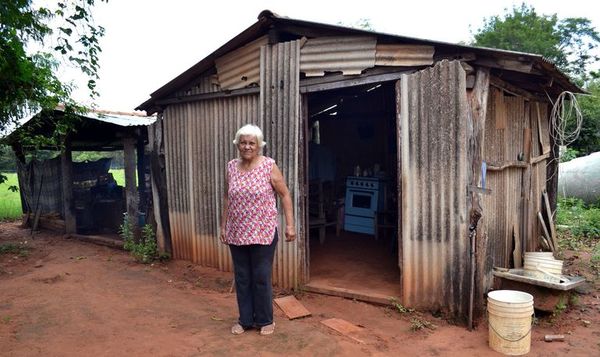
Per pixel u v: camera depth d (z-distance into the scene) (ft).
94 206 34.76
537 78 17.20
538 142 23.08
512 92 18.80
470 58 14.39
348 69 16.70
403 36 15.02
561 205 38.01
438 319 15.12
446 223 15.01
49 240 31.65
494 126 17.47
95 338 13.44
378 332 14.20
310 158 29.37
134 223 27.86
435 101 15.03
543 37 98.17
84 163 35.78
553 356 12.45
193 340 13.12
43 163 35.27
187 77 21.18
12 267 24.07
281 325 14.40
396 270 20.75
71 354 12.33
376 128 31.68
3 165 63.05
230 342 12.93
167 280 20.51
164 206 24.17
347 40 16.65
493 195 17.29
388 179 29.04
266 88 18.79
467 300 14.67
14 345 12.94
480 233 14.76
